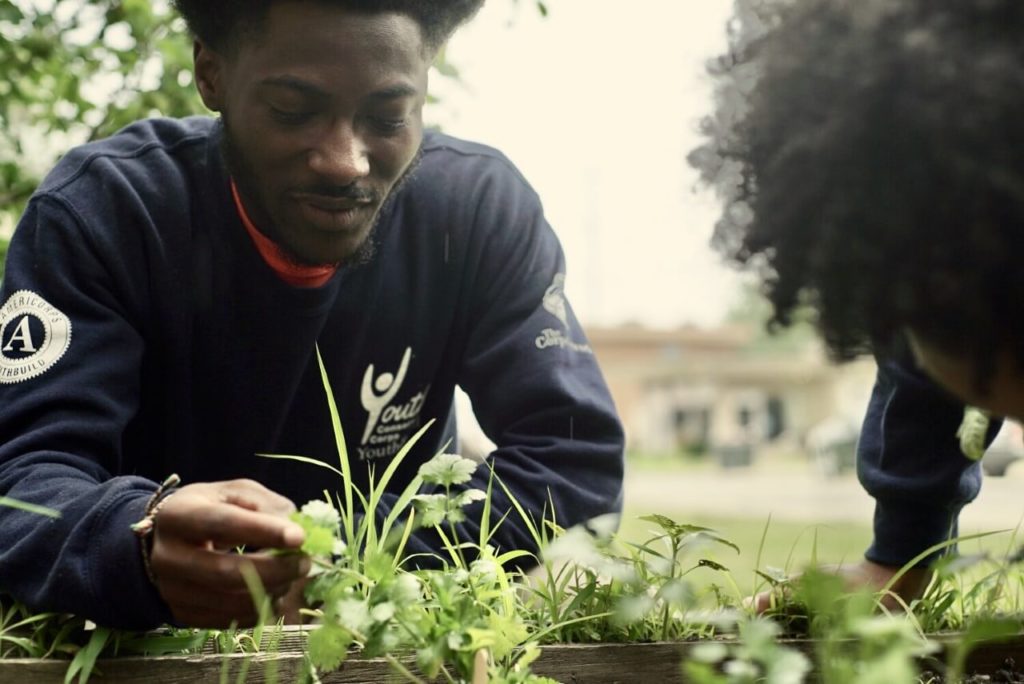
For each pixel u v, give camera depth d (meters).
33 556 1.38
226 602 1.24
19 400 1.61
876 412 1.82
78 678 1.34
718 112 1.20
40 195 1.78
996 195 0.95
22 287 1.69
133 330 1.76
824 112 1.02
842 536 10.46
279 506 1.26
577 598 1.49
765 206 1.07
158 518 1.24
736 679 1.04
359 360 1.97
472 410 2.04
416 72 1.60
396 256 1.96
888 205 0.98
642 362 40.72
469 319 2.04
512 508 1.77
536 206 2.09
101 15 3.00
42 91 3.17
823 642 1.32
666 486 24.45
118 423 1.66
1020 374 1.03
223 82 1.66
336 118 1.56
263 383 1.89
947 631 1.60
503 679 1.24
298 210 1.61
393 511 1.44
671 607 1.56
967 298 0.98
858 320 1.06
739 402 40.56
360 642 1.22
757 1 1.18
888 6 0.99
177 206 1.82
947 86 0.95
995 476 3.21
